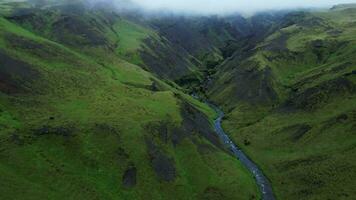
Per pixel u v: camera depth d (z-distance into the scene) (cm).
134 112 18075
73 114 17125
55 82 19900
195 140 17788
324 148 17562
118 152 15300
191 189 15188
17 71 19212
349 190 14462
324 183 15338
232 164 17400
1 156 13900
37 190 13112
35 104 17500
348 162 15900
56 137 15200
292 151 18475
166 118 18025
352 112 18788
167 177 15175
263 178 17175
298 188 15738
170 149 16512
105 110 17938
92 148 15200
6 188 12738
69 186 13650
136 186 14412
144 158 15388
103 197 13625
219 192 15312
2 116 16000
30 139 14888
